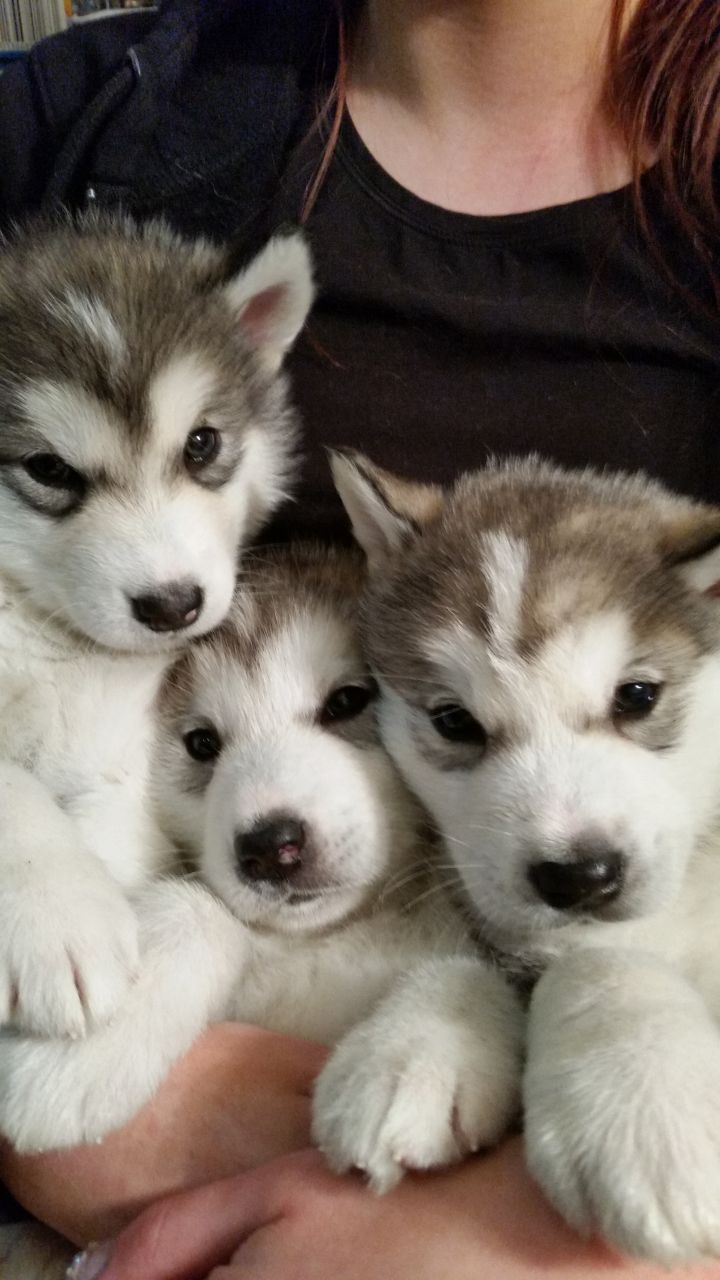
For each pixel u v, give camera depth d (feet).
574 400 1.18
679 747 0.95
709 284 1.16
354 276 1.21
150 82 1.30
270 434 1.34
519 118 1.20
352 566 1.23
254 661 1.13
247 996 0.99
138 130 1.31
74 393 1.15
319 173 1.24
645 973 0.77
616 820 0.86
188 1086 0.86
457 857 0.95
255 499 1.32
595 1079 0.67
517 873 0.87
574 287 1.18
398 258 1.21
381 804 1.05
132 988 0.86
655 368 1.18
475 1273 0.65
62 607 1.13
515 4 1.13
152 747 1.14
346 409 1.24
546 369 1.18
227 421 1.27
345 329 1.23
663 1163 0.62
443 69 1.20
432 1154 0.71
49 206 1.33
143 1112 0.85
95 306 1.20
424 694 1.01
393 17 1.22
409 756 1.03
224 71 1.34
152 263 1.29
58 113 1.40
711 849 0.95
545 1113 0.68
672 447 1.18
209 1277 0.72
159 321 1.23
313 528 1.32
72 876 0.86
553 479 1.13
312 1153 0.77
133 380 1.16
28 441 1.16
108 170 1.32
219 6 1.35
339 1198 0.72
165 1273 0.75
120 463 1.16
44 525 1.15
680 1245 0.60
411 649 1.02
